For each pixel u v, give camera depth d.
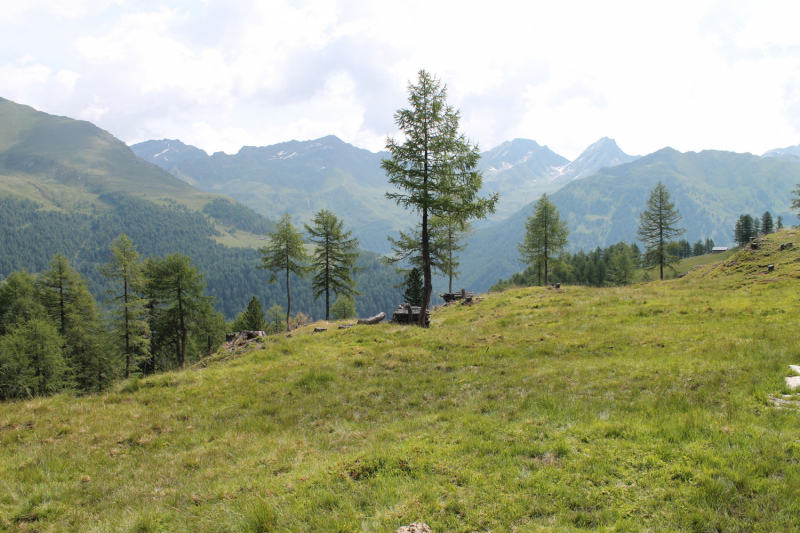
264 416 12.78
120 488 8.37
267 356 19.50
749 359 11.88
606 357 15.00
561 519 5.58
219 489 7.65
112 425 12.17
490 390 12.90
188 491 7.80
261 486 7.52
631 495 5.97
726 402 9.02
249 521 6.15
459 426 9.66
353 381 15.34
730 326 16.78
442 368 16.11
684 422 8.00
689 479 6.17
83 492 8.23
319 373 15.93
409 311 28.64
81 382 52.56
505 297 35.34
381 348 19.72
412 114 23.97
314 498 6.69
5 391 39.75
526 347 17.83
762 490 5.66
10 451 10.42
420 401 12.89
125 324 45.00
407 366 16.69
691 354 13.55
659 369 12.13
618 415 9.09
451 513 5.95
